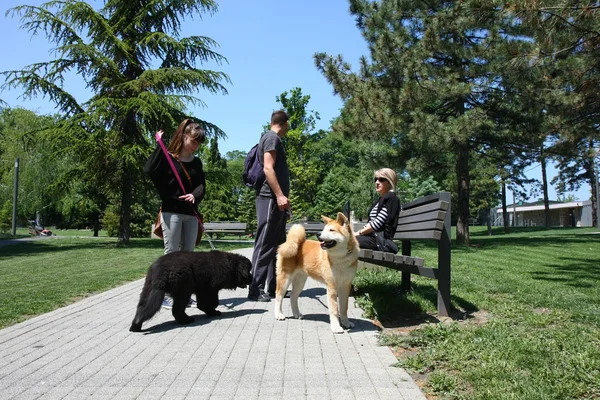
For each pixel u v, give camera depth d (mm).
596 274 8453
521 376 3119
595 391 2885
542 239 20906
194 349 3926
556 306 5504
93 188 21484
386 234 5594
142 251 15578
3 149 36812
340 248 4426
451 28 15039
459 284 7074
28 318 5281
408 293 6215
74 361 3611
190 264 4863
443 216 4781
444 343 3875
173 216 5410
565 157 16641
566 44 9203
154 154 5355
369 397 2881
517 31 14492
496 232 40969
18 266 11008
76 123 18078
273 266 6637
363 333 4480
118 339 4262
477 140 17516
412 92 14953
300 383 3119
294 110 44844
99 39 19078
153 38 19250
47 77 18281
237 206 37125
